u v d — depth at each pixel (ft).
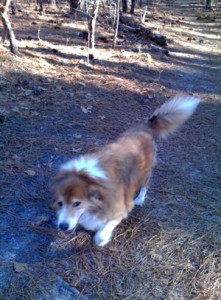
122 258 3.43
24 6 15.56
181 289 3.21
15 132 5.11
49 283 3.02
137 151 3.61
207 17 26.30
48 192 4.10
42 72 7.23
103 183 3.03
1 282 2.96
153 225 3.93
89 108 6.32
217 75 10.86
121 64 9.16
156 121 4.12
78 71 7.86
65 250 3.39
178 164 5.36
